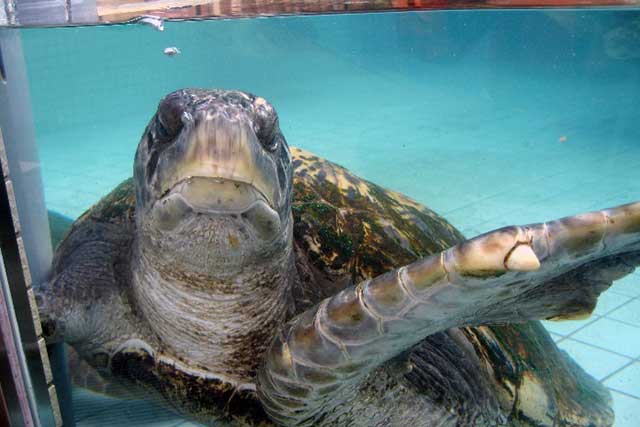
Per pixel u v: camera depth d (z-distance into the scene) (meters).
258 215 0.68
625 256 0.61
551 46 7.69
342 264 0.90
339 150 3.59
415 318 0.61
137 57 3.46
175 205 0.66
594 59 7.60
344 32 4.04
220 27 2.39
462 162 3.36
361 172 3.03
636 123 4.90
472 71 8.65
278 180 0.70
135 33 2.13
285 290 0.81
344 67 8.23
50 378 0.66
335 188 1.01
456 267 0.54
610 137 4.28
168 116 0.69
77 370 0.91
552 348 1.16
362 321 0.62
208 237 0.68
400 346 0.66
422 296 0.58
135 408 0.92
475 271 0.54
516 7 1.97
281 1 1.54
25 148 0.79
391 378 0.77
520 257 0.52
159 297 0.76
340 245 0.91
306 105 5.78
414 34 5.30
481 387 0.89
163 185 0.66
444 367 0.85
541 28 4.99
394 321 0.61
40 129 4.48
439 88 7.37
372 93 6.83
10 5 0.95
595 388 1.24
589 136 4.34
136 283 0.78
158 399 0.86
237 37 3.19
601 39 5.79
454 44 6.20
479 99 6.48
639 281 2.00
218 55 4.51
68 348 0.90
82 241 0.94
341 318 0.63
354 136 4.10
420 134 4.24
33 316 0.63
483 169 3.19
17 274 0.60
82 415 0.92
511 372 0.96
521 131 4.52
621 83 7.96
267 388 0.74
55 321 0.78
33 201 0.84
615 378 1.42
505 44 7.82
